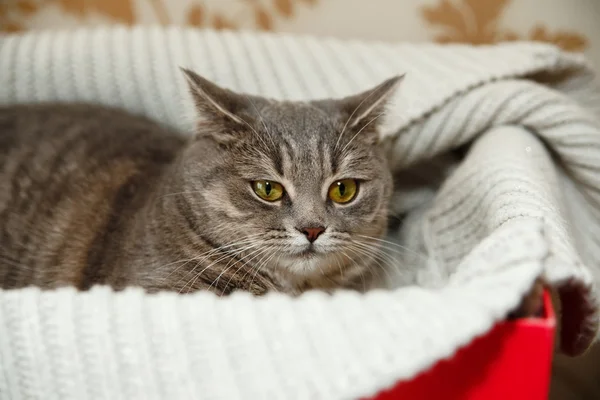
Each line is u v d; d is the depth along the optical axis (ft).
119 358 1.04
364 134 1.42
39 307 1.07
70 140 1.59
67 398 1.07
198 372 1.02
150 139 1.65
